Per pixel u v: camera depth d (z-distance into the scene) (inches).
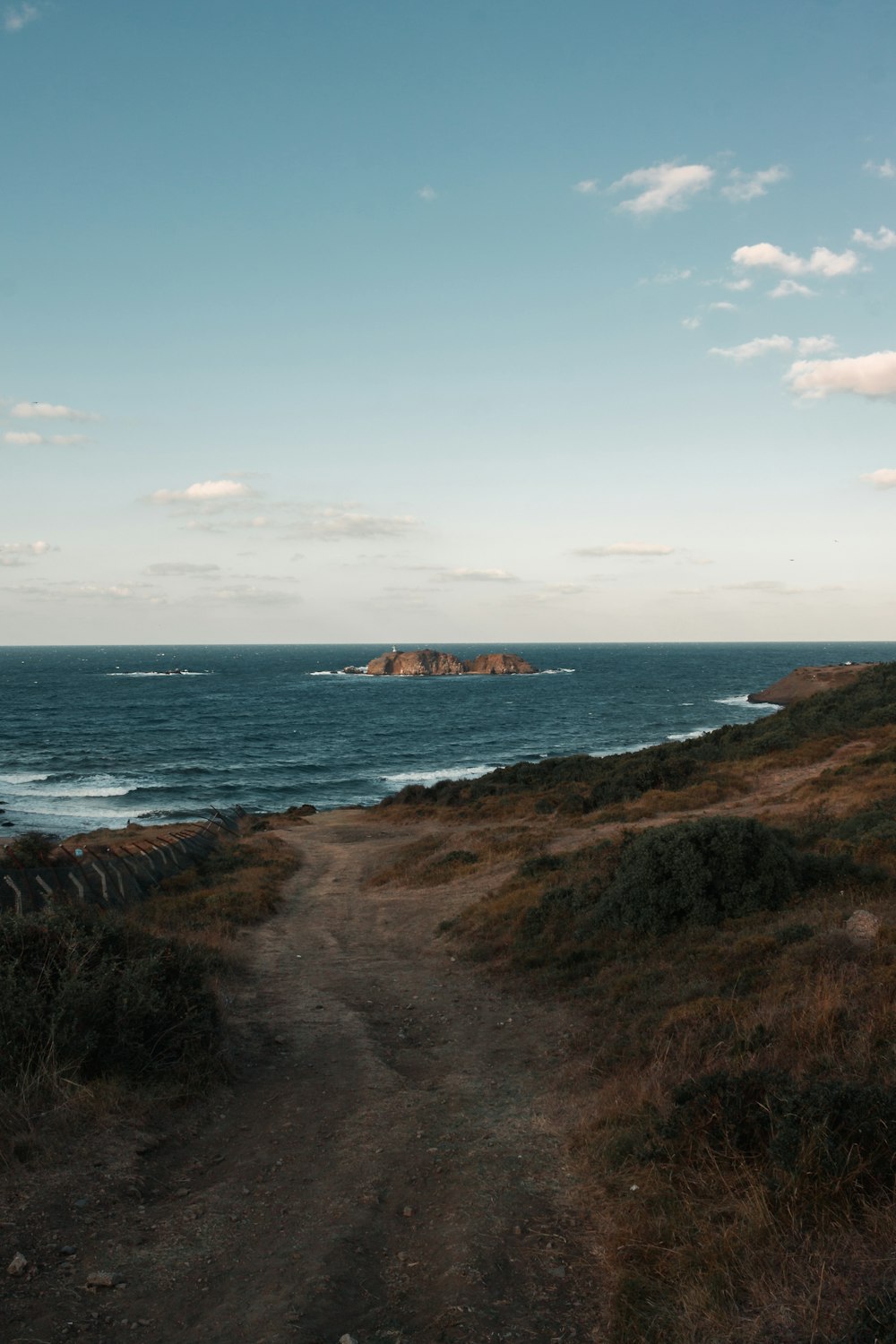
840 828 706.8
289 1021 433.7
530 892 668.1
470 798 1630.2
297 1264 179.2
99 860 880.3
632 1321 154.0
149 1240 191.8
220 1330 152.8
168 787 2452.0
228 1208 212.5
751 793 1214.3
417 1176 236.4
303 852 1284.4
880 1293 140.4
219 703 5305.1
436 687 6830.7
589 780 1563.7
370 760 3011.8
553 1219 209.5
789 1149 193.9
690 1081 245.9
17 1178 210.5
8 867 791.1
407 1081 338.0
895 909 438.9
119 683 7401.6
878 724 1696.6
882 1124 193.8
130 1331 152.5
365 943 666.2
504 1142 264.8
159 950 343.3
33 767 2805.1
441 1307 163.9
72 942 315.0
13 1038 268.1
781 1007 310.2
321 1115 291.6
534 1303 167.6
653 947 481.1
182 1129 269.1
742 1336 140.8
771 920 479.5
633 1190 210.8
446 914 727.7
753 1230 172.7
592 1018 398.6
